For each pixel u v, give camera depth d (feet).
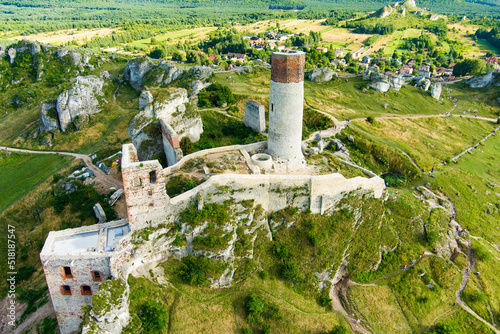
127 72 405.80
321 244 157.89
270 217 160.45
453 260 184.14
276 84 159.53
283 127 167.73
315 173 177.88
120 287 120.26
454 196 229.86
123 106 358.23
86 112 326.85
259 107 241.35
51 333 137.39
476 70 477.36
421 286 166.40
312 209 162.40
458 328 153.58
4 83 393.91
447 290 168.66
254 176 152.97
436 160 268.21
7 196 237.25
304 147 226.38
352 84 376.48
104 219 181.57
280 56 152.25
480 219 217.97
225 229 145.48
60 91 356.59
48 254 120.26
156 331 124.98
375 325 148.77
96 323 113.09
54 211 203.21
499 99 379.96
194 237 143.13
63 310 129.59
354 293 156.97
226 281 143.33
